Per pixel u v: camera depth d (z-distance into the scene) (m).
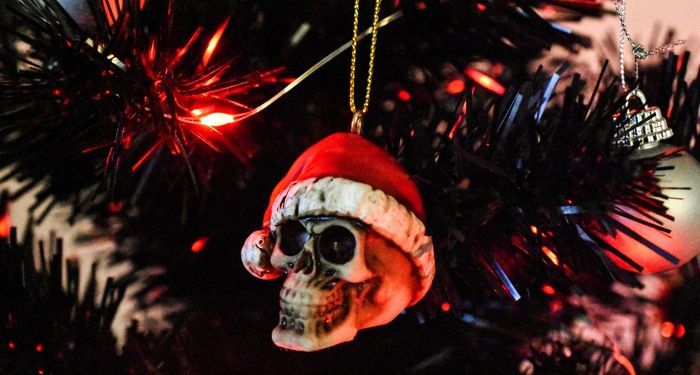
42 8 0.51
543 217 0.52
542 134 0.53
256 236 0.50
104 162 0.57
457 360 0.58
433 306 0.52
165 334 0.59
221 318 0.59
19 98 0.51
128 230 0.59
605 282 0.55
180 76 0.53
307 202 0.47
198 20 0.53
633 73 0.59
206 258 0.59
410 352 0.58
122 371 0.56
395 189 0.48
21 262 0.57
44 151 0.53
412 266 0.48
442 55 0.56
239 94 0.55
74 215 0.58
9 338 0.56
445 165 0.52
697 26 0.60
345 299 0.47
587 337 0.60
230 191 0.57
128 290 0.60
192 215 0.58
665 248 0.52
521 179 0.51
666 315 0.60
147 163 0.55
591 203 0.51
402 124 0.54
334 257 0.47
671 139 0.57
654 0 0.60
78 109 0.52
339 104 0.57
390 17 0.54
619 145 0.52
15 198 0.57
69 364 0.56
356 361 0.58
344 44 0.55
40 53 0.53
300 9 0.55
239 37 0.54
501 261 0.53
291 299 0.47
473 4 0.54
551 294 0.57
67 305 0.57
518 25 0.56
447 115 0.55
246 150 0.55
